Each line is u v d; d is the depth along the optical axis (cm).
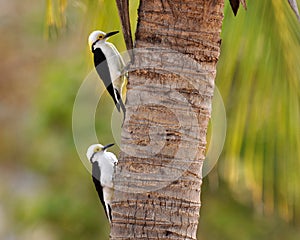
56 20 1175
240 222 1966
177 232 877
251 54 1101
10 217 2220
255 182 1131
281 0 1088
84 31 1154
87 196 1970
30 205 2003
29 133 2144
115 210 885
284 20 1090
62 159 1991
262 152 1119
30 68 2720
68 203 1961
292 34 1091
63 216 1964
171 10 880
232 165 1138
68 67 2008
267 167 1122
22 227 2019
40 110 2014
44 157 2002
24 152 2422
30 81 2714
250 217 1967
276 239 1969
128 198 879
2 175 2594
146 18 884
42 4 2684
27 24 2723
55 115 1978
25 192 2241
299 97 1102
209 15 885
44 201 1972
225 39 1108
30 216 1992
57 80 1997
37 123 2023
